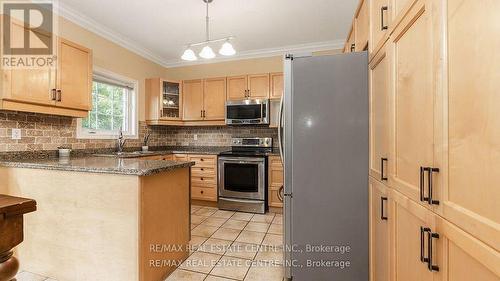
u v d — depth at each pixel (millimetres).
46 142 2504
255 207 3426
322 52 3793
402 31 981
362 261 1596
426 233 771
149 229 1654
